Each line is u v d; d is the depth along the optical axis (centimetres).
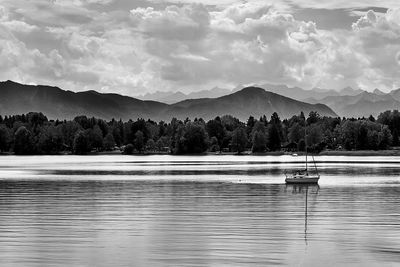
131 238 4759
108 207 6594
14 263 4003
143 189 8881
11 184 9944
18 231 5066
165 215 5966
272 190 8775
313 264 3969
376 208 6494
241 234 4903
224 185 9675
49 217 5831
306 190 8738
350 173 13350
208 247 4425
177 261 4041
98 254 4234
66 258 4128
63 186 9488
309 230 5081
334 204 6888
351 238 4744
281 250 4331
